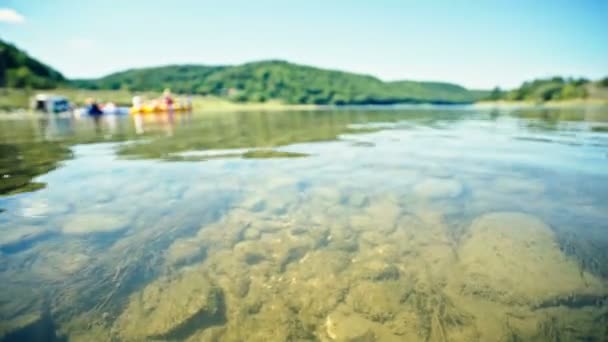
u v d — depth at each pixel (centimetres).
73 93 4038
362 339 156
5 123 1401
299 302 180
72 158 521
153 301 178
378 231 259
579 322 162
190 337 157
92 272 202
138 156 536
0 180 386
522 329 159
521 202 306
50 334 155
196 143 688
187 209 299
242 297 184
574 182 362
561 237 234
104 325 162
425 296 183
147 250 228
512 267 203
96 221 269
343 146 637
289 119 1631
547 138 730
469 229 256
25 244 231
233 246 236
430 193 338
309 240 245
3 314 165
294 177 399
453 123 1259
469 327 162
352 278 199
